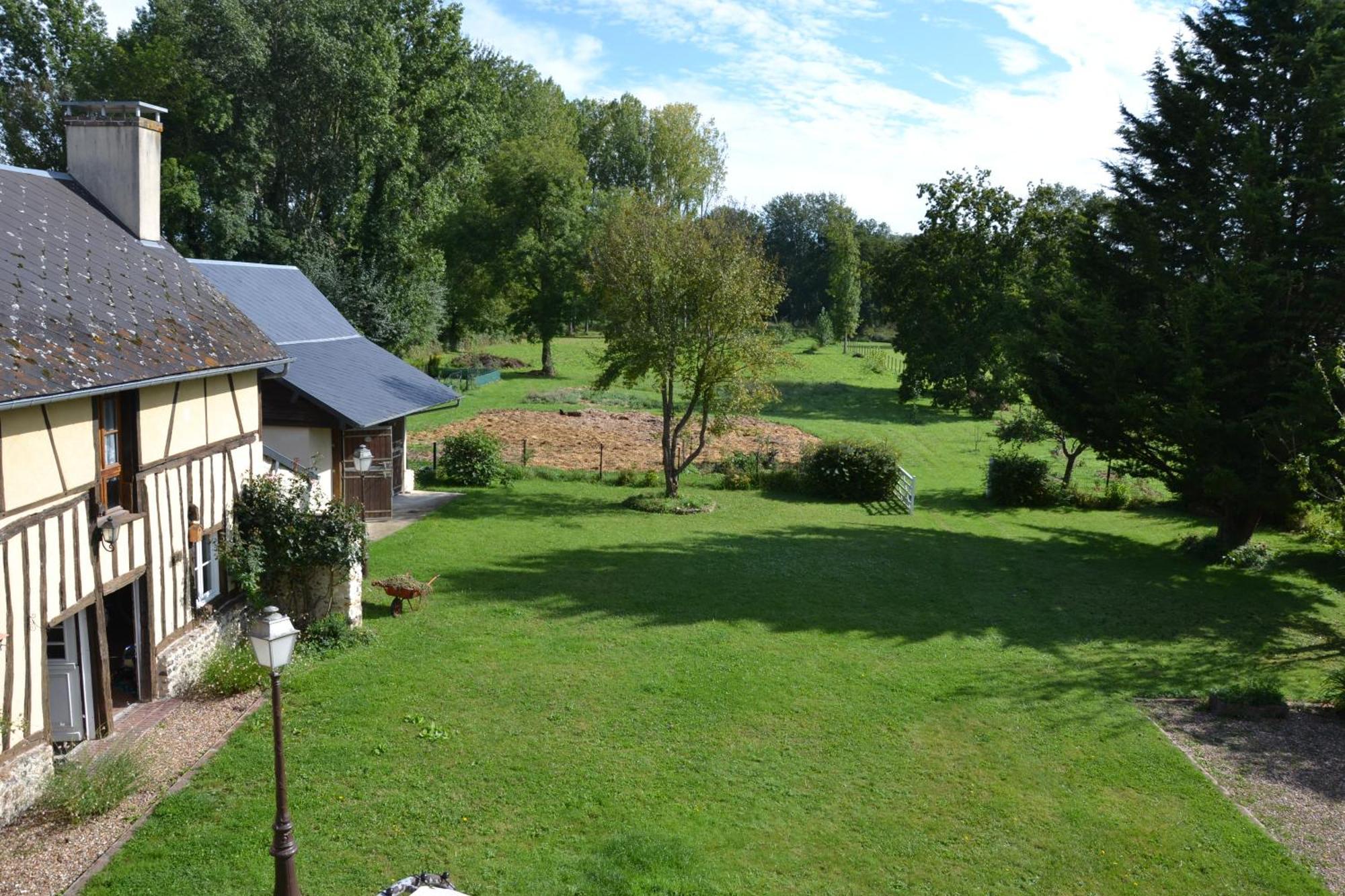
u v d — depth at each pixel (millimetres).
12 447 8656
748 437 36906
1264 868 8883
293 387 18031
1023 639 15422
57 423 9375
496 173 50781
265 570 13539
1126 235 21641
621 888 8031
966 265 45500
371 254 41031
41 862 8102
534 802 9523
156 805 9117
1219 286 18344
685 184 67688
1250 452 18922
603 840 8867
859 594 17672
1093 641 15406
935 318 46250
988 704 12617
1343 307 18484
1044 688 13281
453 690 12328
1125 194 22078
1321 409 16672
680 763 10539
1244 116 20406
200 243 36969
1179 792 10328
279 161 38531
